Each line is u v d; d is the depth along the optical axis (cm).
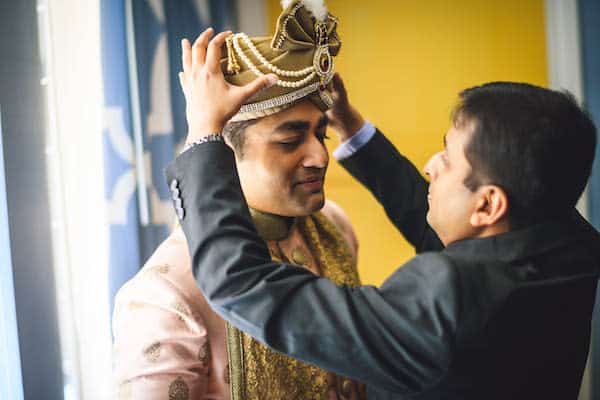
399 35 223
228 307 76
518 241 79
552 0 218
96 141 166
